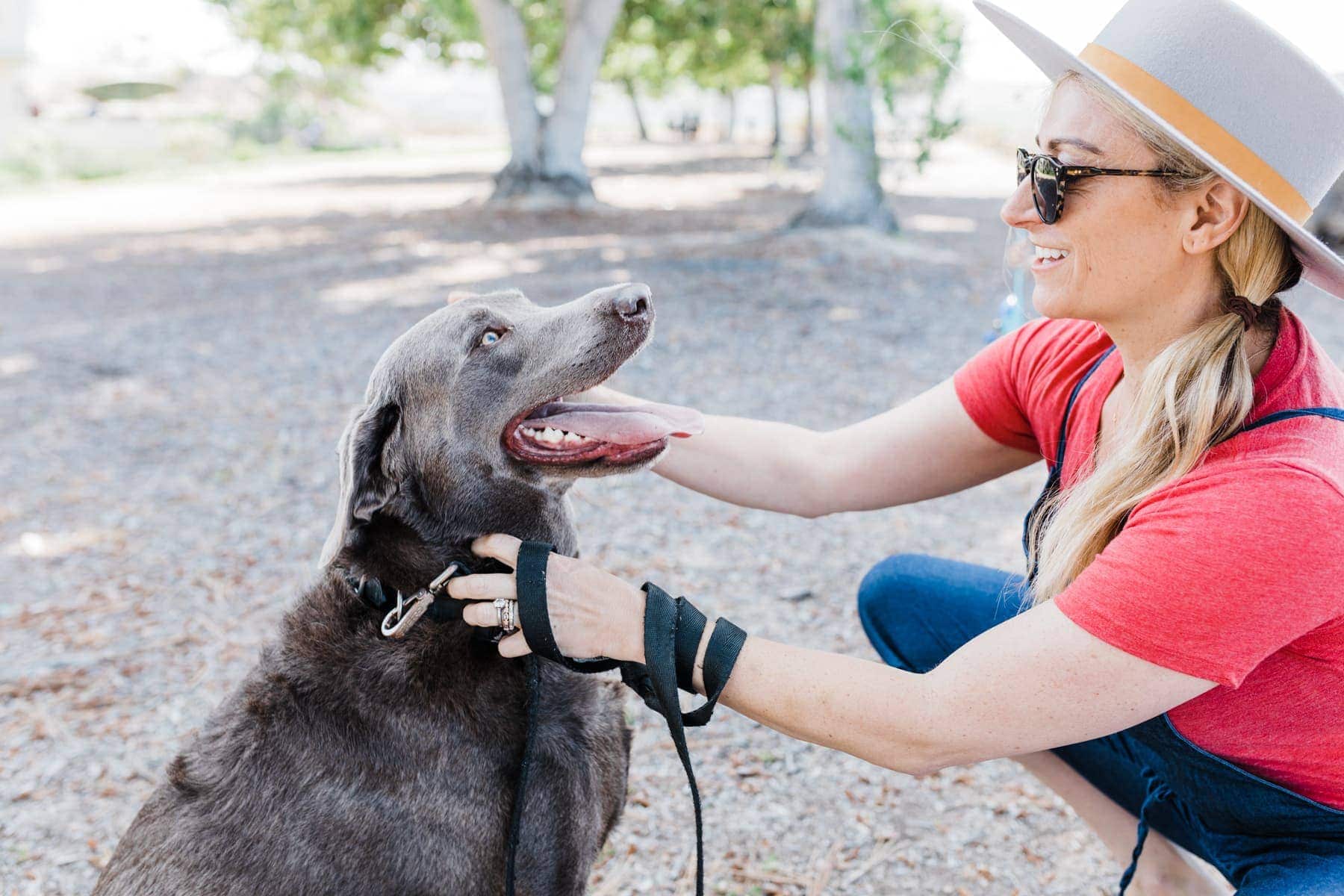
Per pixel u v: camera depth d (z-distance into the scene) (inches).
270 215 735.7
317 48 1020.5
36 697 144.7
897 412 96.7
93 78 1765.5
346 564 82.7
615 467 84.7
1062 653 63.9
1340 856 70.5
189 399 293.1
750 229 566.3
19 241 644.7
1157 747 76.9
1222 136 63.0
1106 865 109.8
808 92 1318.9
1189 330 69.6
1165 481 66.2
